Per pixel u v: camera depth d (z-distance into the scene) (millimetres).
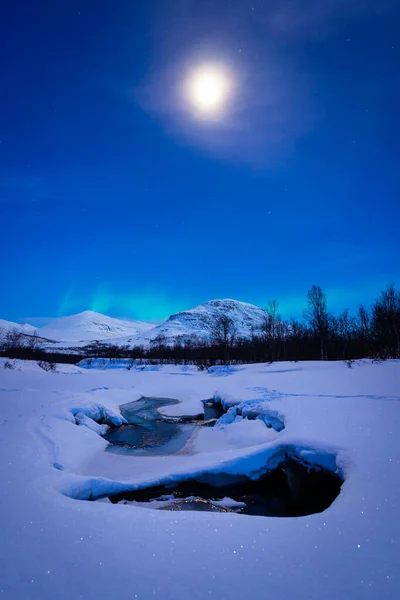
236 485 8180
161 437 13070
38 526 4781
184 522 4910
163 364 50500
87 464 9367
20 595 3455
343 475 6652
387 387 12430
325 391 13148
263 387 16281
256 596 3395
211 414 17203
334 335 38906
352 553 4031
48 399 14703
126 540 4430
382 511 4867
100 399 17547
